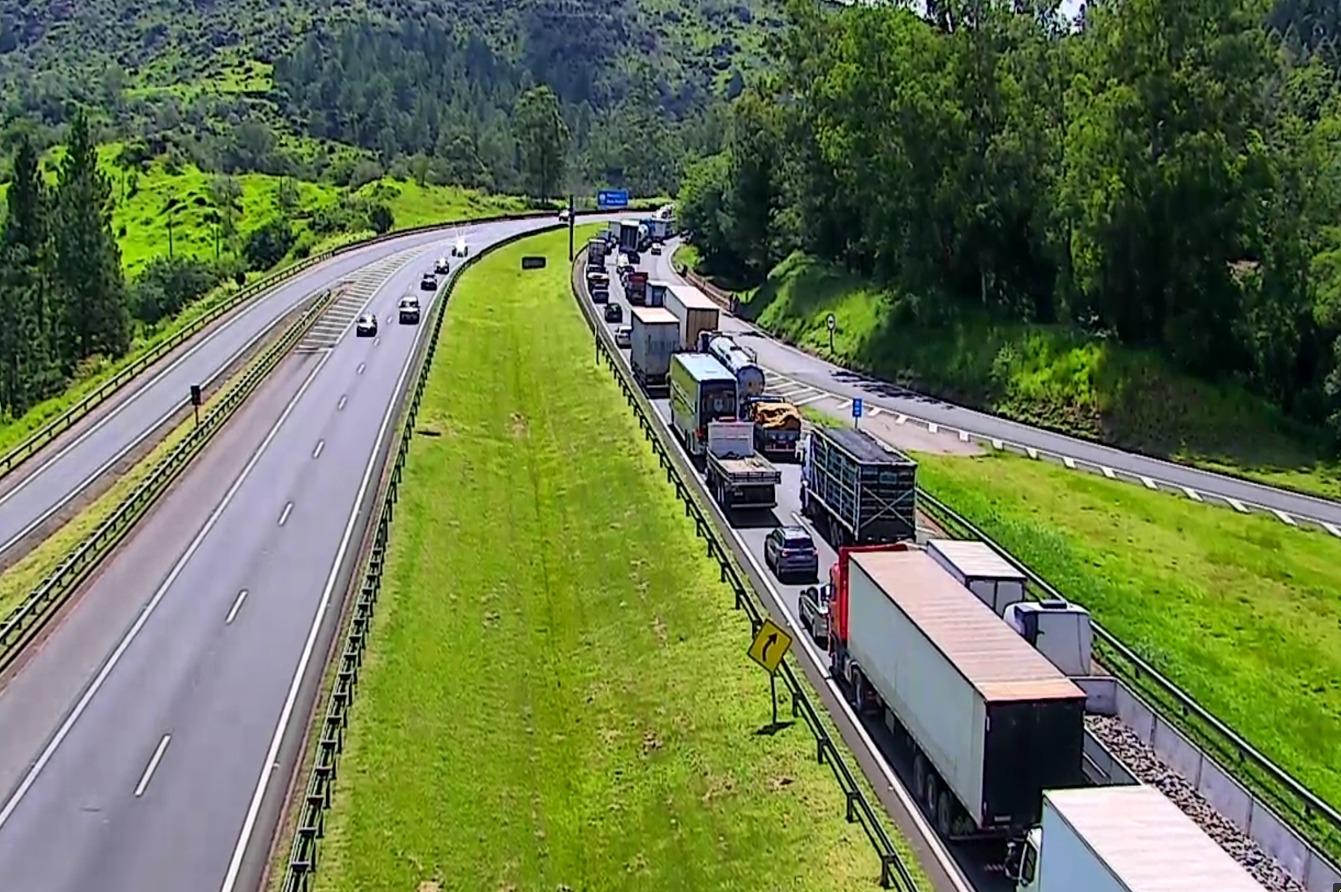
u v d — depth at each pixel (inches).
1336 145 3174.2
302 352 3622.0
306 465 2427.4
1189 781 1184.8
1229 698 1530.5
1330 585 1988.2
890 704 1289.4
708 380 2428.6
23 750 1315.2
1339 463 2696.9
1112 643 1530.5
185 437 2674.7
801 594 1697.8
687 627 1688.0
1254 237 2935.5
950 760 1117.7
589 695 1593.3
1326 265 2859.3
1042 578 1862.7
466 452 2603.3
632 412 2844.5
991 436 2913.4
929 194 3582.7
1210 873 764.0
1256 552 2126.0
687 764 1347.2
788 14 4682.6
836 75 3759.8
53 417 3029.0
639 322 3228.3
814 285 4298.7
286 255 6904.5
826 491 2095.2
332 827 1167.0
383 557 1838.1
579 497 2375.7
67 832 1158.3
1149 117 2974.9
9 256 4379.9
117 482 2401.6
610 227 6412.4
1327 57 5295.3
